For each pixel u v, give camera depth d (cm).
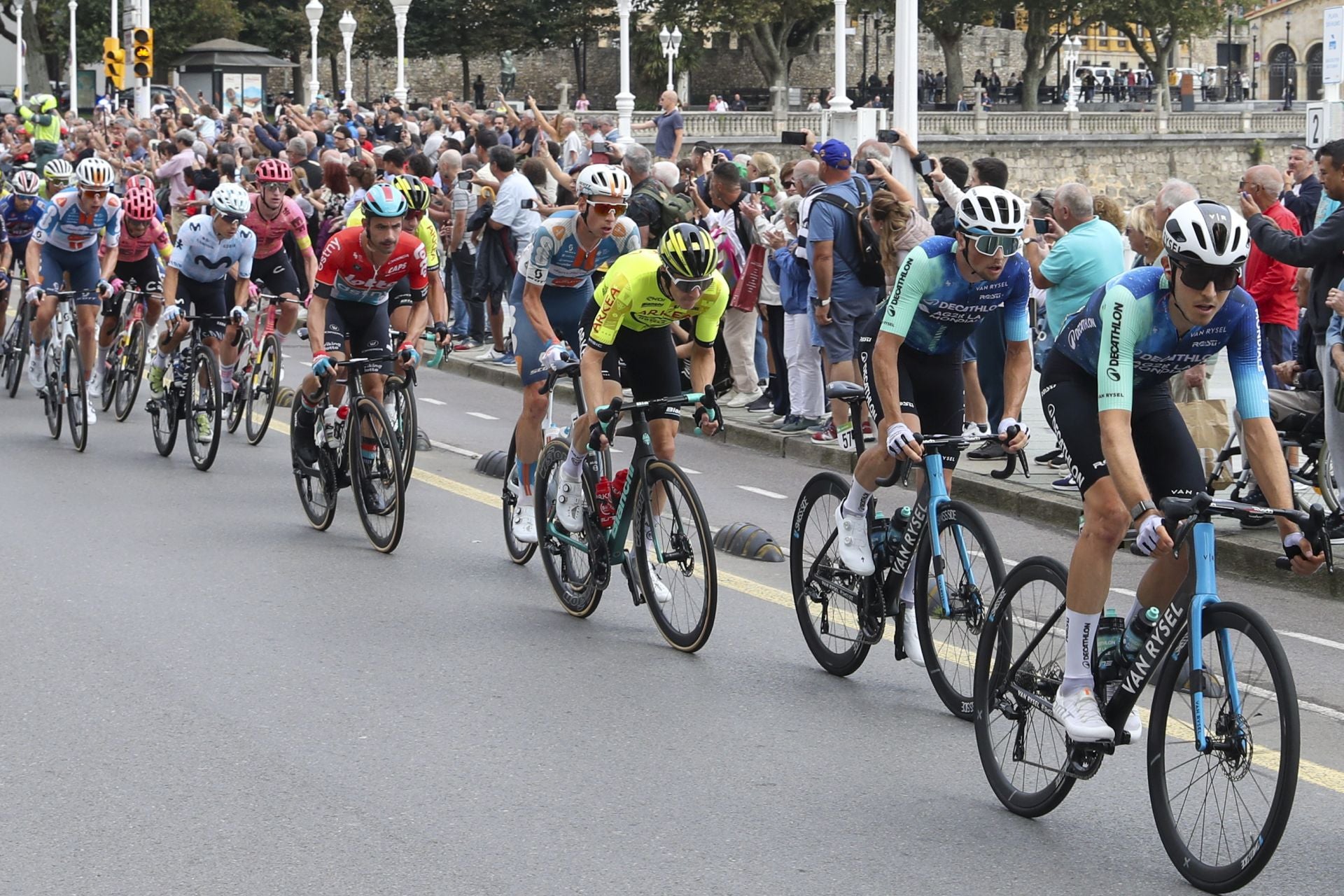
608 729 869
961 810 761
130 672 959
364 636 1046
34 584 1170
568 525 1082
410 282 1341
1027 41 10788
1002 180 1641
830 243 1625
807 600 992
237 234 1595
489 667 981
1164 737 689
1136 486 686
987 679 785
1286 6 14800
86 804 750
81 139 3919
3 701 902
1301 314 1666
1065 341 755
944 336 916
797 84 12788
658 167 2011
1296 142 9788
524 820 736
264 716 880
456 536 1361
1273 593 1216
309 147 2844
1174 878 682
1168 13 10394
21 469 1630
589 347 1025
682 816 743
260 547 1304
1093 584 716
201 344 1645
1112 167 9250
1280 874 684
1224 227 670
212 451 1623
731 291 1978
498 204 2342
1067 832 736
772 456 1812
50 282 1759
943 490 888
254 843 705
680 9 10344
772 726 879
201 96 7094
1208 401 1380
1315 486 1363
